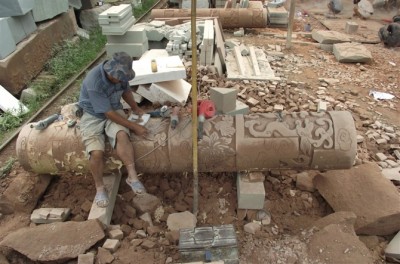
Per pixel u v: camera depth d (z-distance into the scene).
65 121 3.83
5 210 3.90
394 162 4.54
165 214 3.78
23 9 6.93
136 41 7.08
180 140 3.58
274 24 10.41
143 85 5.12
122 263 3.13
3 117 5.87
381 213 3.46
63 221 3.75
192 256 2.96
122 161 3.58
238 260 2.97
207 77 6.20
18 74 6.78
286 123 3.64
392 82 6.93
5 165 4.75
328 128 3.59
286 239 3.37
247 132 3.62
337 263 2.97
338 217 3.39
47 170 3.81
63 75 7.41
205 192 3.98
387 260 3.34
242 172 3.83
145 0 13.45
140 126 3.56
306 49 8.61
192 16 2.75
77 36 9.49
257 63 7.16
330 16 11.81
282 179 4.16
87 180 4.25
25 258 3.28
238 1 11.51
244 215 3.73
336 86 6.64
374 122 5.48
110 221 3.68
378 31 10.09
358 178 3.88
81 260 3.07
